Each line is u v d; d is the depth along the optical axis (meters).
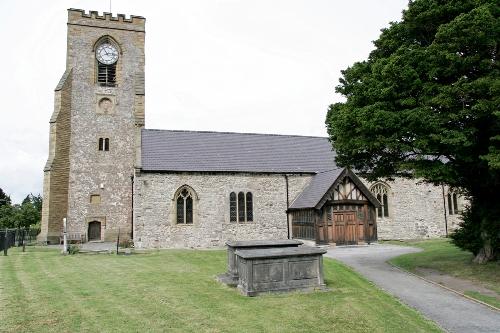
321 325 9.44
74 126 35.16
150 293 12.30
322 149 34.06
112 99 36.59
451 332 9.31
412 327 9.52
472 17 13.12
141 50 38.31
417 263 17.69
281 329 9.09
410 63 14.48
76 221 33.91
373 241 26.94
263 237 28.52
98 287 13.18
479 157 12.97
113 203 35.09
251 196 28.72
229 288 13.05
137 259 20.22
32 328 8.92
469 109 13.41
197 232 27.23
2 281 14.25
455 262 17.23
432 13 14.91
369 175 17.73
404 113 14.02
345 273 15.46
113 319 9.59
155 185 26.80
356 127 15.97
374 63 16.25
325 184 26.73
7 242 24.81
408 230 31.34
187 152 29.58
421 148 14.07
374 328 9.35
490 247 15.94
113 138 36.00
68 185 34.09
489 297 12.01
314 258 12.92
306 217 26.98
